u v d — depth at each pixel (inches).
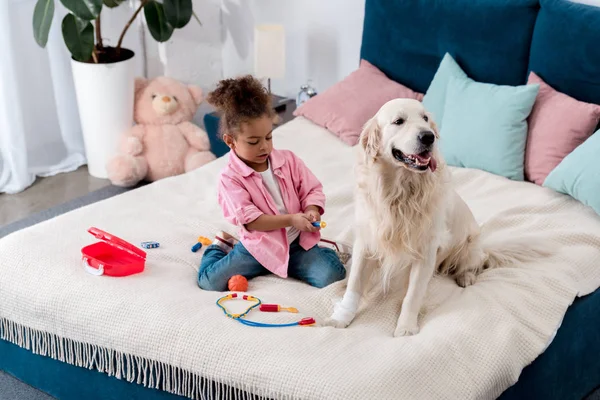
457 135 120.6
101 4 133.6
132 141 147.0
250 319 82.0
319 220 92.9
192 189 116.3
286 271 92.3
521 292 87.0
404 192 82.6
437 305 87.4
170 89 151.2
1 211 142.0
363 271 86.2
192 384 79.4
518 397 82.5
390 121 81.2
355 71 140.8
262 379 73.7
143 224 104.5
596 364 95.7
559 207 106.6
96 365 86.4
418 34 134.9
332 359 74.1
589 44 114.5
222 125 90.9
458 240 90.4
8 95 144.6
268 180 93.9
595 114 111.5
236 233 103.1
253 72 166.9
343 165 123.3
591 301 90.9
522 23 123.1
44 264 91.8
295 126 136.4
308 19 155.0
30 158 156.9
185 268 95.3
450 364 75.4
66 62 156.9
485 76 129.0
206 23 166.6
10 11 145.7
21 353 94.2
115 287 87.1
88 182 153.7
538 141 115.0
